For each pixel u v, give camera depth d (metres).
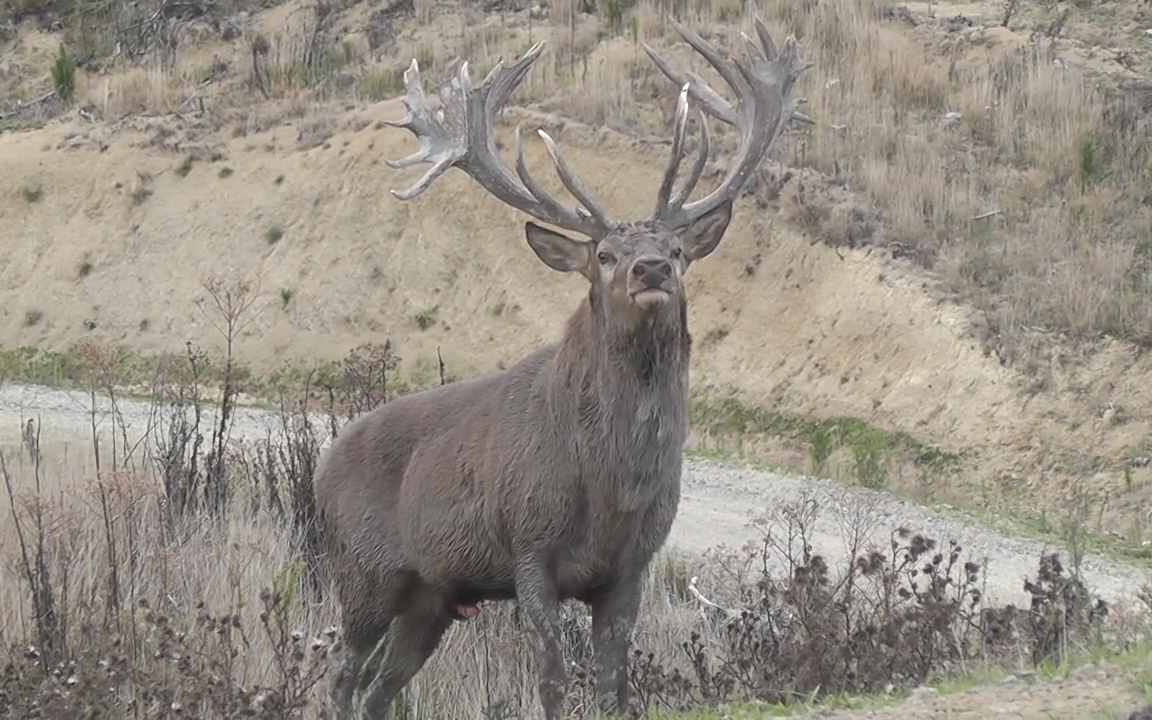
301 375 89.38
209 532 41.25
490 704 33.75
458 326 89.50
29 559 37.47
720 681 31.39
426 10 112.56
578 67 99.38
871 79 93.38
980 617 34.34
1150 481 64.31
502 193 29.89
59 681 28.98
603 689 28.12
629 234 27.52
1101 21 100.81
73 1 125.44
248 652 33.03
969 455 68.75
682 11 103.62
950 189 83.25
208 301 95.50
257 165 100.75
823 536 54.91
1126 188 82.06
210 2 120.62
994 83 92.81
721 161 87.06
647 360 27.08
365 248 94.06
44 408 82.25
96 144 105.62
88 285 99.31
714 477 66.31
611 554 27.97
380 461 30.95
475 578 29.61
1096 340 71.38
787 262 81.81
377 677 31.88
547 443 27.86
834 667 30.56
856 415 73.44
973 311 74.69
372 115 100.38
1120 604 39.75
